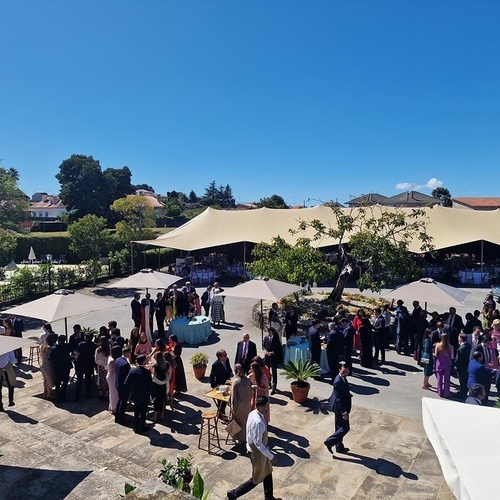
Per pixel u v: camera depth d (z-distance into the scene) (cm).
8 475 607
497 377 948
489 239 2727
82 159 7900
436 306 2078
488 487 332
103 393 1013
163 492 369
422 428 870
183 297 1677
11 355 991
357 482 680
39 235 4547
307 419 911
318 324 1189
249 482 608
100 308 1127
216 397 838
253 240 2958
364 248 1730
